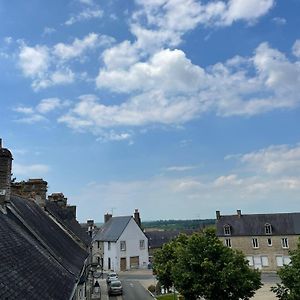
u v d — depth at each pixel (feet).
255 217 192.13
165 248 100.48
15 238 34.83
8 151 45.68
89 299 100.73
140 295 120.16
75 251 66.69
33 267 31.14
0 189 44.65
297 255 56.95
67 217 102.17
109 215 236.22
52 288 29.94
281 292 56.24
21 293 22.81
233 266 68.80
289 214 187.32
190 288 69.72
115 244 201.16
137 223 225.15
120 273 186.39
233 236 189.16
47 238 50.44
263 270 180.65
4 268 24.47
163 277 97.35
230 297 67.82
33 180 78.89
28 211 55.47
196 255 71.20
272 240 182.19
